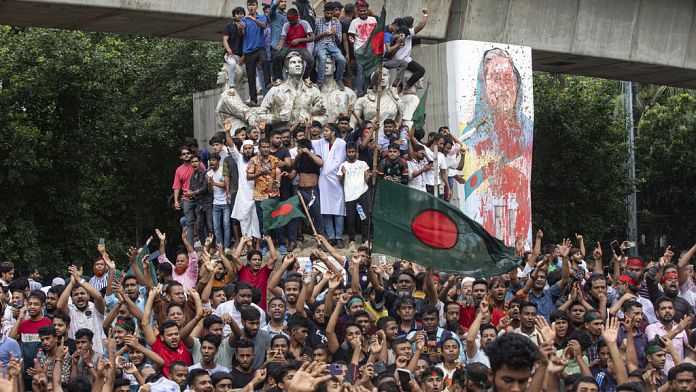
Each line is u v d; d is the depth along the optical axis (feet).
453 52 123.13
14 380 39.40
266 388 53.78
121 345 65.67
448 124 123.75
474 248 64.95
